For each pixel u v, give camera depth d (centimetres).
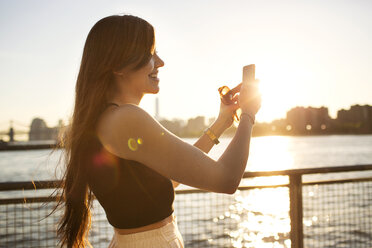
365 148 10575
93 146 120
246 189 282
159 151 112
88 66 124
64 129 136
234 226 977
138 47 122
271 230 998
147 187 117
